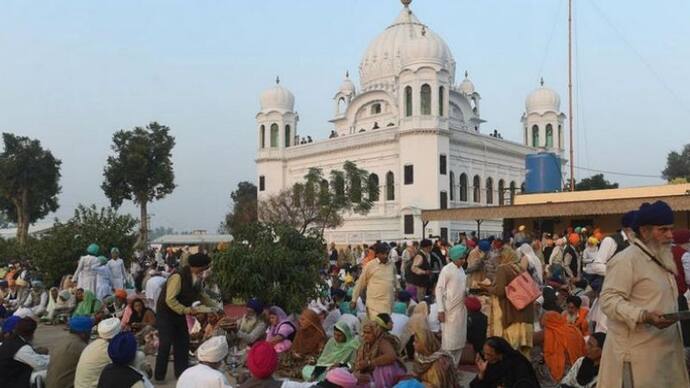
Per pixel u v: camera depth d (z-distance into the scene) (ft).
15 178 201.16
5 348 26.78
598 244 56.18
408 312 43.11
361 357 27.45
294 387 21.27
